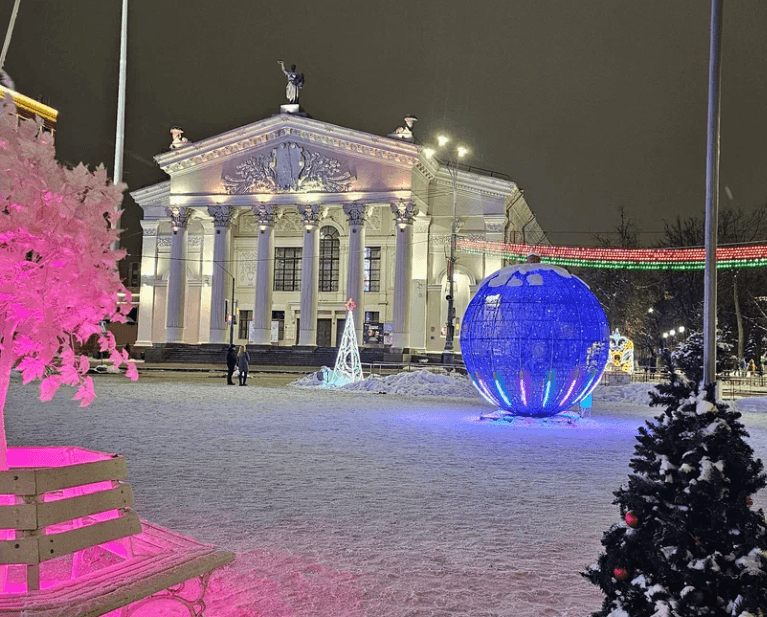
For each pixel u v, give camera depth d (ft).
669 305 181.16
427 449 41.14
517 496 27.86
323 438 45.01
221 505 24.84
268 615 14.69
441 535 21.43
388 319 185.16
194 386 100.78
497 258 174.40
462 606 15.42
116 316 14.26
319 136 172.86
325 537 20.85
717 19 17.90
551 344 55.36
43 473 11.50
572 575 17.75
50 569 17.71
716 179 17.24
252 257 193.98
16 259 12.51
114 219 13.91
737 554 11.39
